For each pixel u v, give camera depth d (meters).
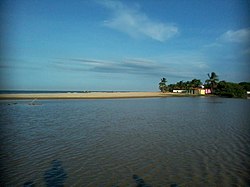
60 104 64.19
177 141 20.22
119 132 24.16
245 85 143.38
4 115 38.41
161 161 14.70
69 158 15.16
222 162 14.55
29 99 83.38
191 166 13.80
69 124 29.23
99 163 14.23
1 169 13.12
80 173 12.66
